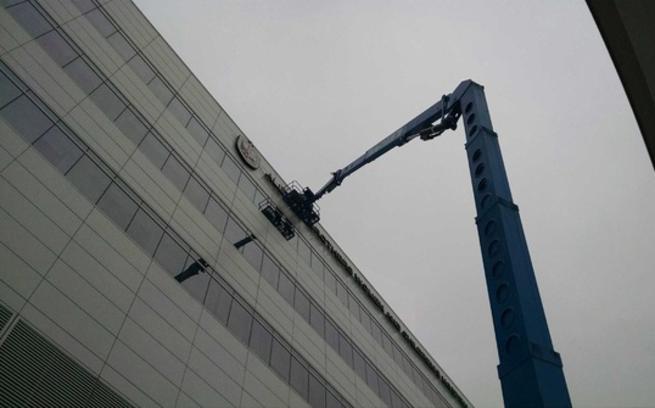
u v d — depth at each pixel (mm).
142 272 20250
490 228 15531
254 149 34656
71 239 17938
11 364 14070
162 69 28953
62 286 16656
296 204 35375
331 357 31281
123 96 24797
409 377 40875
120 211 20922
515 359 11867
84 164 20422
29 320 15094
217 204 28000
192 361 20266
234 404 21234
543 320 12703
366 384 33844
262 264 29250
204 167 28500
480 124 20406
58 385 14930
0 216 15961
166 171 25250
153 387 17938
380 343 39375
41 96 20062
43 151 18828
